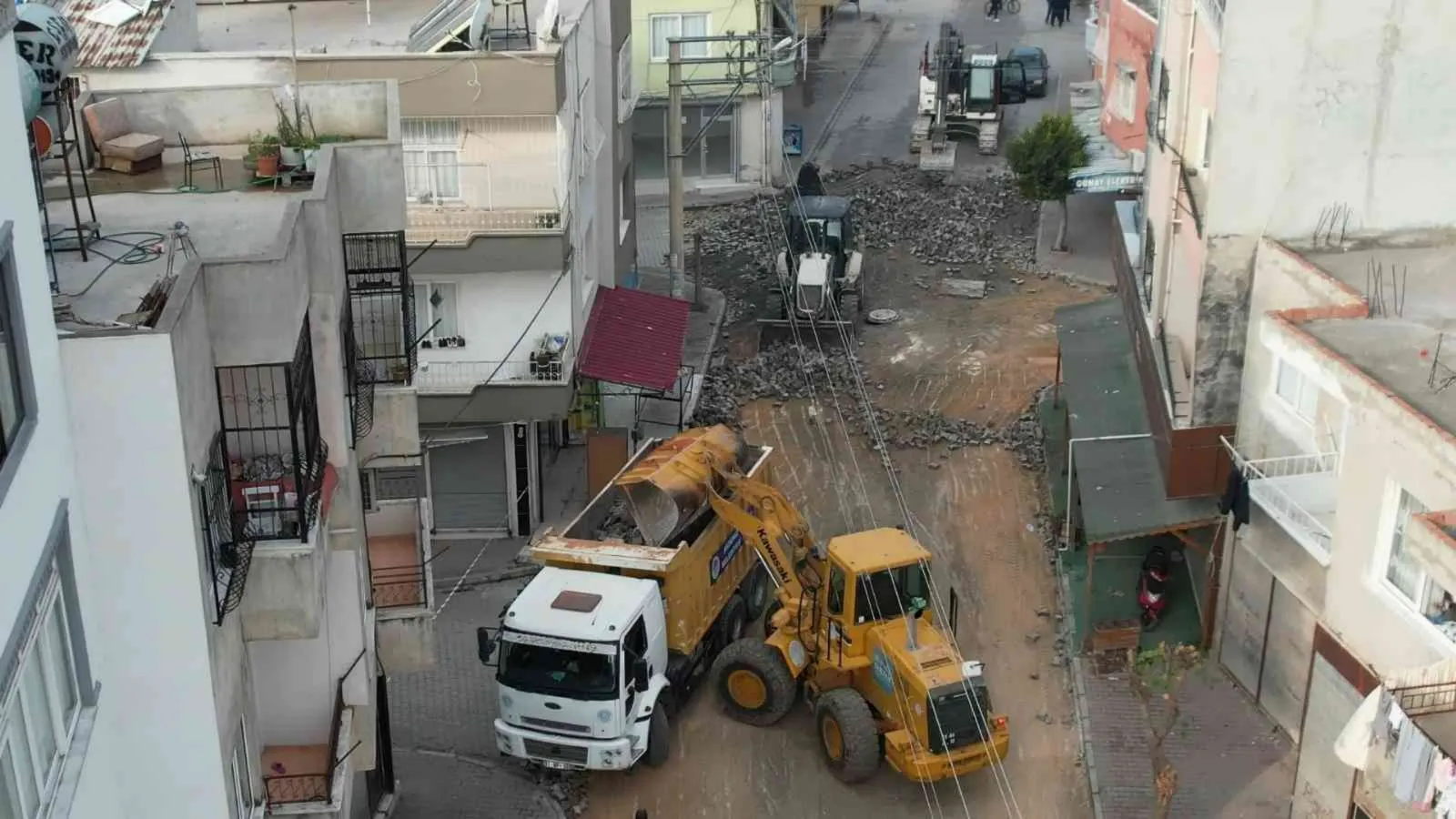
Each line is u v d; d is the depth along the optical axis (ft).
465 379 95.96
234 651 45.88
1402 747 53.36
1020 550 98.94
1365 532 65.72
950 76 182.60
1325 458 72.13
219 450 44.65
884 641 74.69
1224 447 81.76
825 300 129.18
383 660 67.10
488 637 78.18
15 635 31.50
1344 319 71.31
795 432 115.03
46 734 34.40
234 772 45.06
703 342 128.26
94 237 51.24
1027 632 89.66
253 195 58.39
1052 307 137.90
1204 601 85.87
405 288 62.03
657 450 88.33
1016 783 76.79
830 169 176.45
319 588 49.55
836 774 76.64
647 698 75.05
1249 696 81.51
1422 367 66.28
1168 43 97.14
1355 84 77.77
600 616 72.95
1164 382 87.25
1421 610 62.90
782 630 80.07
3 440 32.42
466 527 101.04
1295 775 74.38
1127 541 96.58
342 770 55.16
